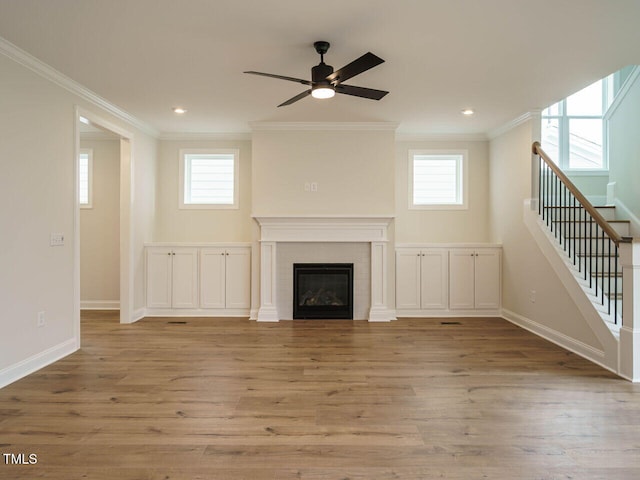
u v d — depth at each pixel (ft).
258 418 8.39
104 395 9.53
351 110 15.72
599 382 10.44
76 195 13.04
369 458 6.92
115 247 19.71
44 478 6.31
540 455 7.02
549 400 9.32
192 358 12.39
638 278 10.55
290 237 17.67
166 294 18.26
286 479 6.32
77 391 9.77
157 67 11.57
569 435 7.72
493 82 12.69
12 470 6.51
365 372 11.19
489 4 8.32
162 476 6.38
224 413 8.62
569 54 10.66
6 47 10.04
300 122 17.46
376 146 17.75
